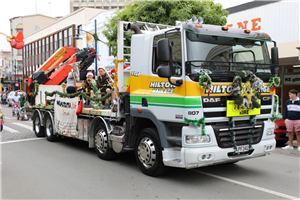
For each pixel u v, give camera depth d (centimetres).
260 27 1280
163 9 1234
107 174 591
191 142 474
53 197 465
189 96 469
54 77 1045
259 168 639
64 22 3434
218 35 508
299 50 1031
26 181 548
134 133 617
